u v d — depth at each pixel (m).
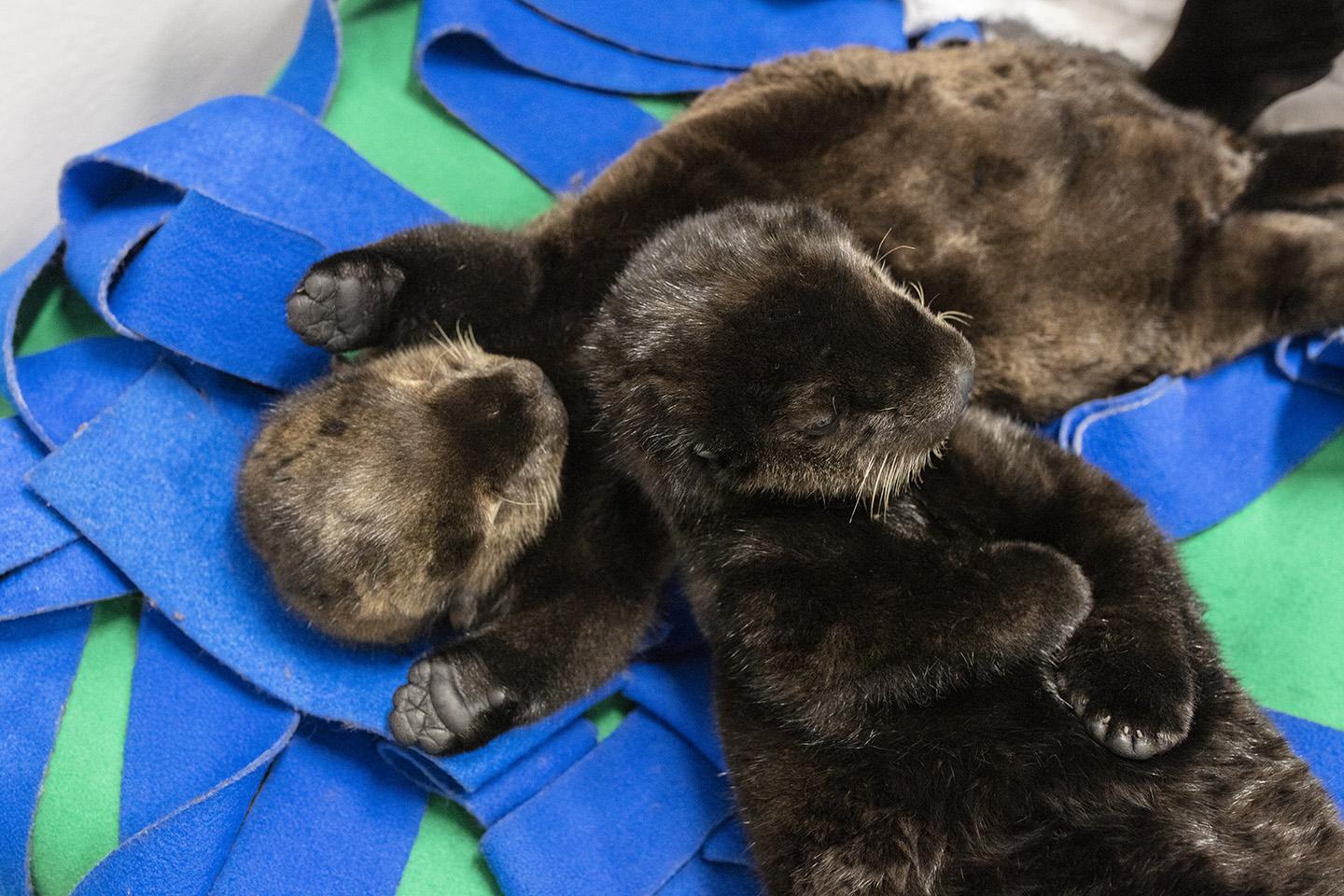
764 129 1.02
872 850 0.93
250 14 1.12
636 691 1.03
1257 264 1.03
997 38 1.09
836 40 1.15
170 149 1.05
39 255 1.06
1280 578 1.05
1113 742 0.92
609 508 1.00
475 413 0.96
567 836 1.00
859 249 0.98
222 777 1.00
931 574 0.94
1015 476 0.97
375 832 1.01
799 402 0.92
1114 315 1.02
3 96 1.02
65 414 1.05
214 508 1.02
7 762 1.00
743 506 0.96
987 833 0.93
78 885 0.97
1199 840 0.92
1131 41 1.13
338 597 0.96
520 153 1.13
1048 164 1.01
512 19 1.15
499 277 1.01
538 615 1.00
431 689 0.97
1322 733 1.00
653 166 1.03
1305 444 1.06
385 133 1.14
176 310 1.03
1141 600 0.95
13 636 1.02
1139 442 1.04
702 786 1.01
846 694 0.94
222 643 1.00
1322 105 1.10
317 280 0.98
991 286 1.01
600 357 0.95
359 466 0.96
